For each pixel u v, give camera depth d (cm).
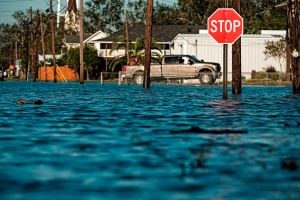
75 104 2675
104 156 1108
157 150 1185
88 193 796
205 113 2148
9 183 859
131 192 802
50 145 1266
